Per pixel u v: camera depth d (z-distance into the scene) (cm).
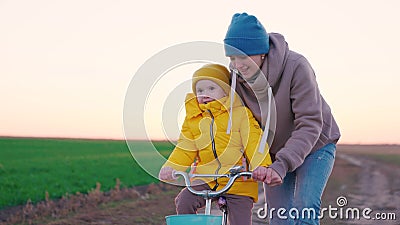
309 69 616
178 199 587
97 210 1315
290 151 581
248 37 601
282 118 628
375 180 1828
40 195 1374
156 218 1248
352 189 1664
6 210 1278
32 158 1548
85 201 1376
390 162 2156
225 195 578
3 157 1522
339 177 1886
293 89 612
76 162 1588
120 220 1223
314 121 602
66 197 1382
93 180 1519
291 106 622
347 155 2322
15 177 1440
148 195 1489
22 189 1388
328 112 652
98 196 1404
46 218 1233
